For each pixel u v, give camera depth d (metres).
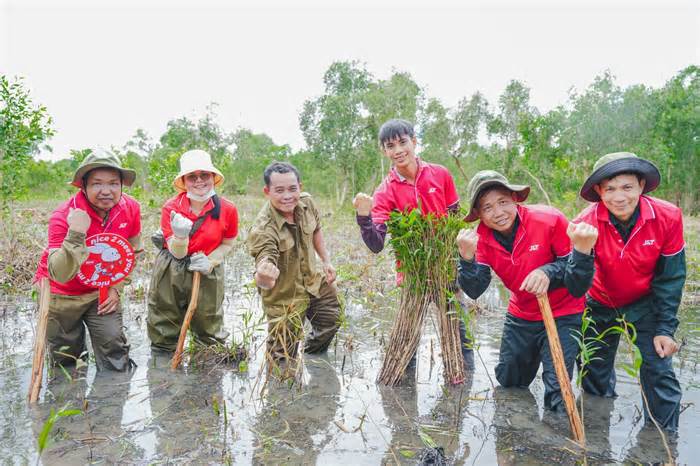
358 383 4.09
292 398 3.78
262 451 2.98
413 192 4.55
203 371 4.34
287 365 4.19
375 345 5.08
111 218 4.26
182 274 4.53
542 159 15.55
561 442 3.12
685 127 22.66
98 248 4.11
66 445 3.05
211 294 4.66
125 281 4.38
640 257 3.31
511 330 3.89
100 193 3.99
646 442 3.12
